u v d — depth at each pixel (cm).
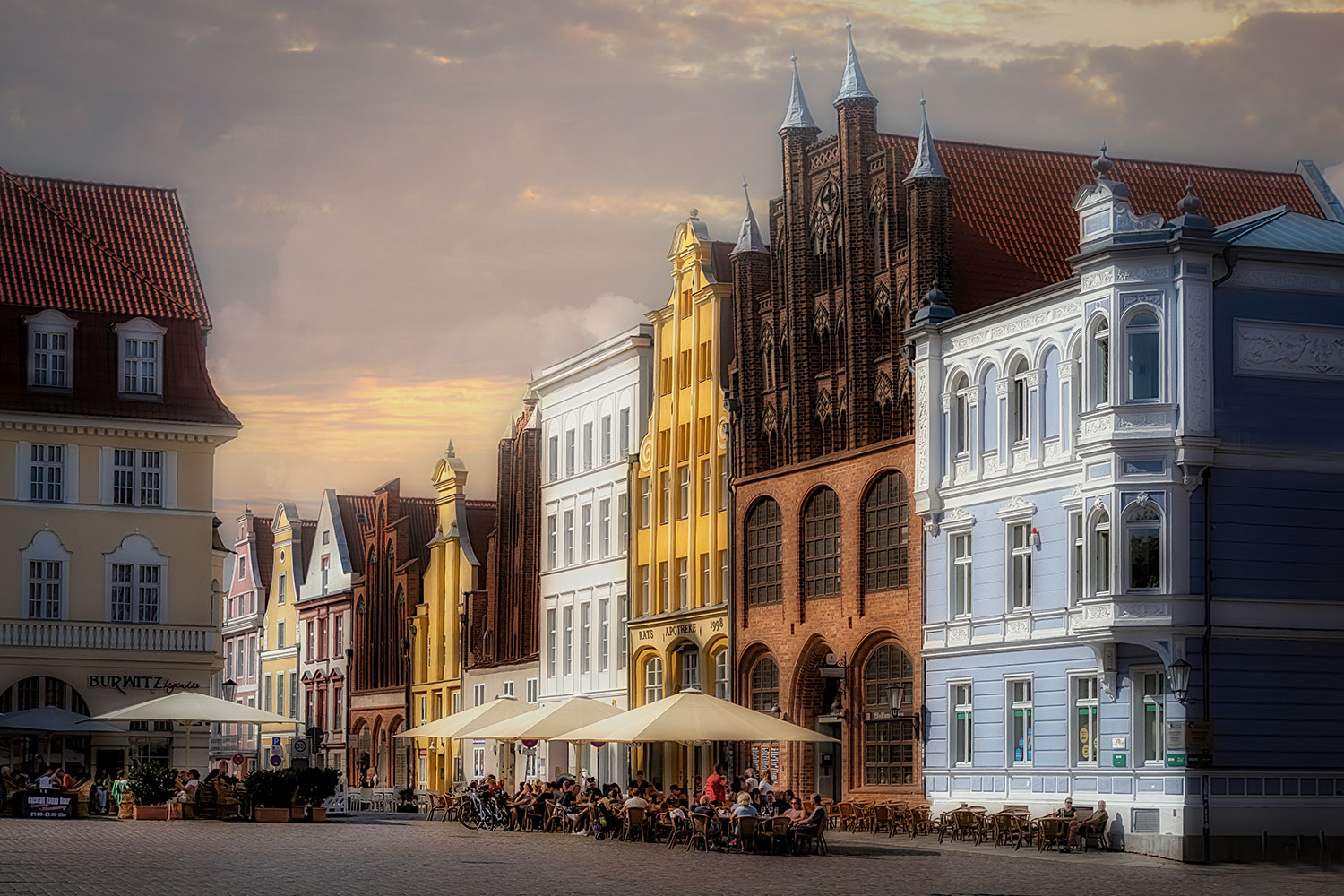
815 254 6328
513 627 9112
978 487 5294
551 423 8838
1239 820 4559
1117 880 3712
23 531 6825
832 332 6175
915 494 5572
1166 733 4584
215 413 7125
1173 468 4597
